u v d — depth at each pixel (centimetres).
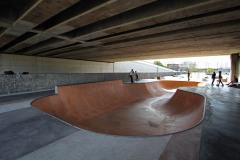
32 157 289
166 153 294
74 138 371
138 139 358
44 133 405
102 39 1205
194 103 1128
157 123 1062
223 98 997
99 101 1517
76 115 1162
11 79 1184
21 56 2092
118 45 1434
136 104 1705
